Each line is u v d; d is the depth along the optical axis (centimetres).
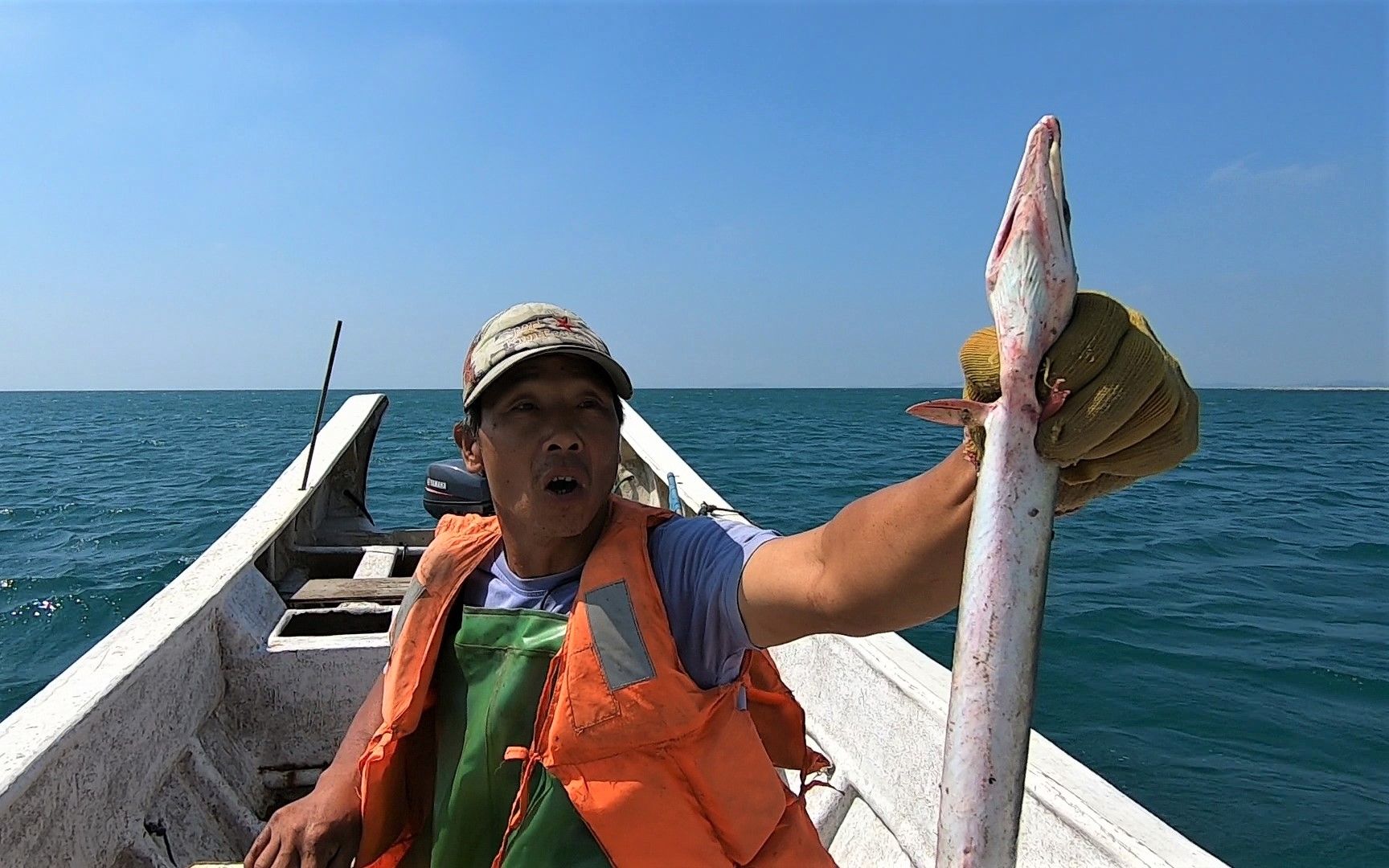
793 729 209
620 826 163
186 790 300
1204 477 2177
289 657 358
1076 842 223
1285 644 770
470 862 182
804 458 2406
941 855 129
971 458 132
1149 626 816
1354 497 1728
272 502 508
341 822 198
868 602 141
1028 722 128
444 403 10144
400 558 512
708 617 170
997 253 134
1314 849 467
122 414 6994
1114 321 122
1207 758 562
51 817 224
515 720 178
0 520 1436
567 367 176
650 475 632
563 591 186
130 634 303
